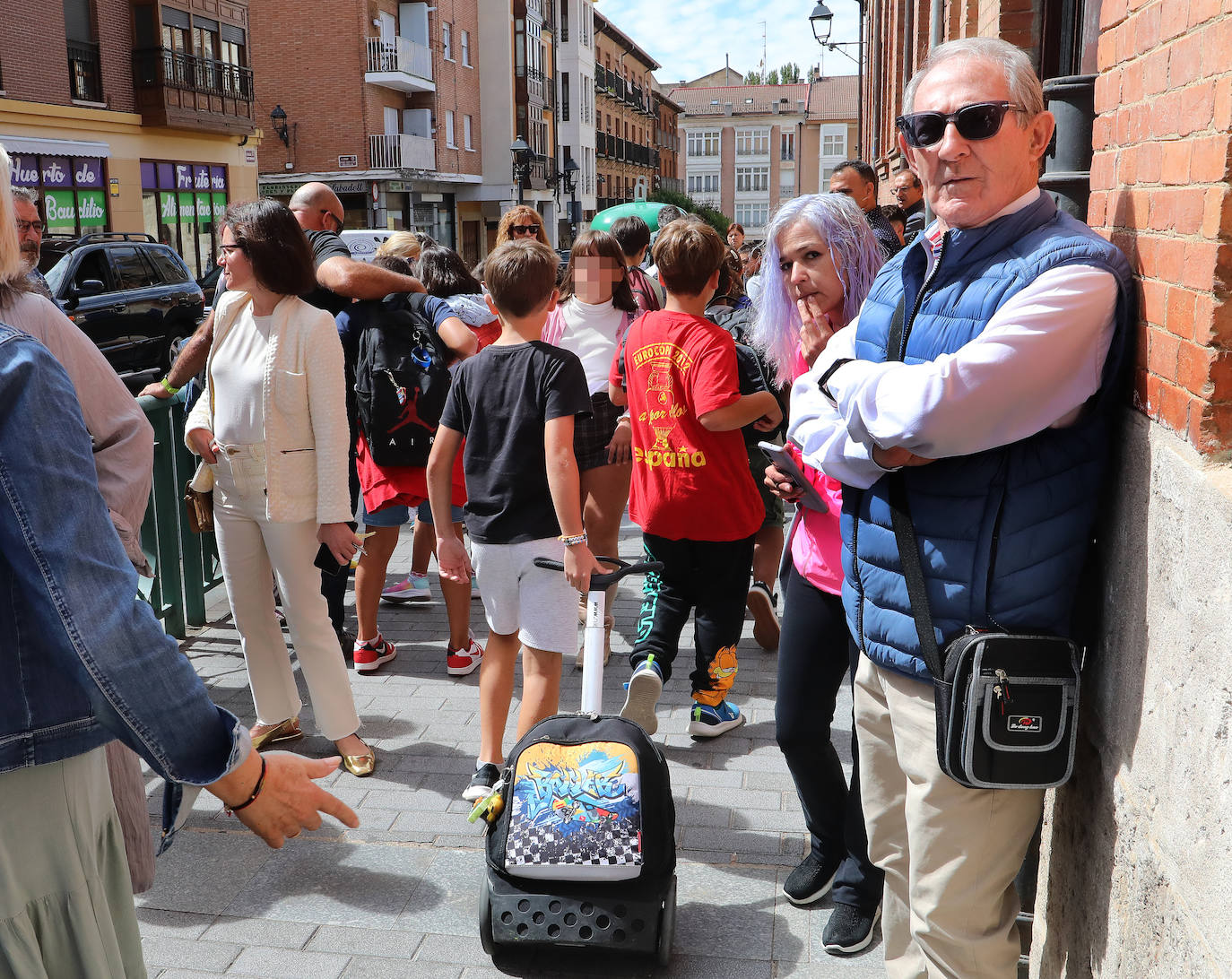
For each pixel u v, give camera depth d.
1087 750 2.17
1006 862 2.08
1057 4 4.64
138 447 2.27
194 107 30.84
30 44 25.00
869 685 2.38
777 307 3.11
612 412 4.80
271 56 38.50
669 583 3.90
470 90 47.81
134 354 16.56
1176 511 1.68
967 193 1.96
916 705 2.11
